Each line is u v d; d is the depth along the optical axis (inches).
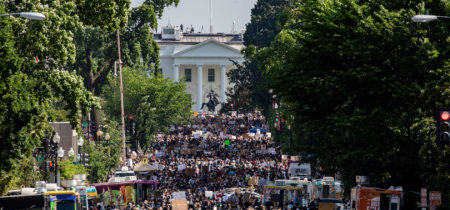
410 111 1803.6
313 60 1974.7
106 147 4512.8
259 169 4837.6
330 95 1937.7
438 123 1393.9
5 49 1908.2
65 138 3772.1
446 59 1785.2
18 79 1929.1
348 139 1994.3
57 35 2207.2
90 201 2630.4
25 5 2169.0
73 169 3346.5
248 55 4237.2
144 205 2974.9
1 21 1950.1
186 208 2915.8
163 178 4635.8
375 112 1827.0
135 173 3873.0
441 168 1708.9
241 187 3826.3
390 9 1924.2
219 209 2972.4
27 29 2146.9
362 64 1893.5
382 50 1829.5
